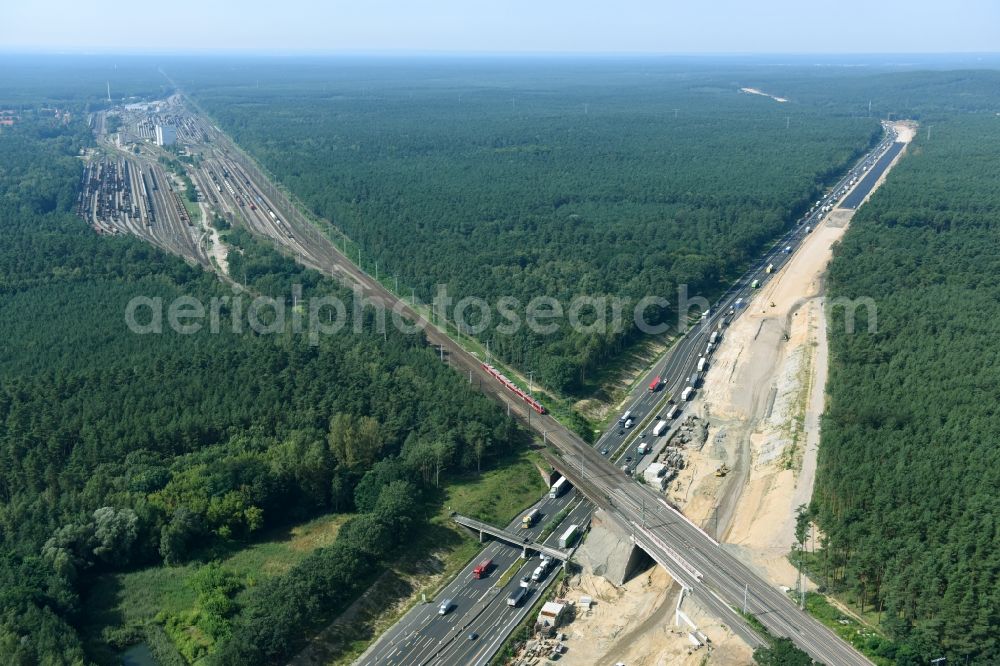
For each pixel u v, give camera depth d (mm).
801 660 181000
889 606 197125
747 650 196625
